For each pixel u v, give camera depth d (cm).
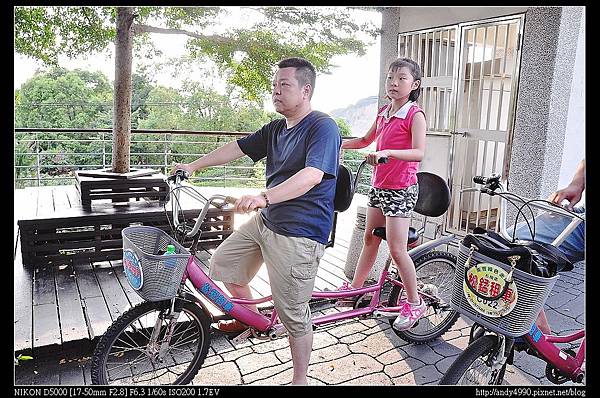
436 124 514
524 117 416
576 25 397
